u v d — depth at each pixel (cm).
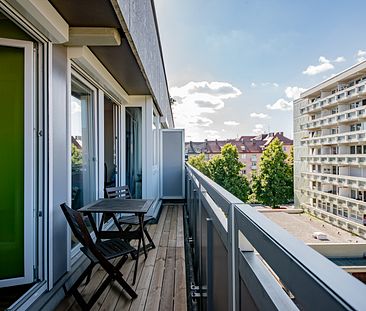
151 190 625
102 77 381
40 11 208
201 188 267
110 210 310
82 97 376
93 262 250
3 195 249
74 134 344
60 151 277
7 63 249
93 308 246
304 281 55
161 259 367
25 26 221
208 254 194
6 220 249
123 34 285
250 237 94
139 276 314
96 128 414
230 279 124
